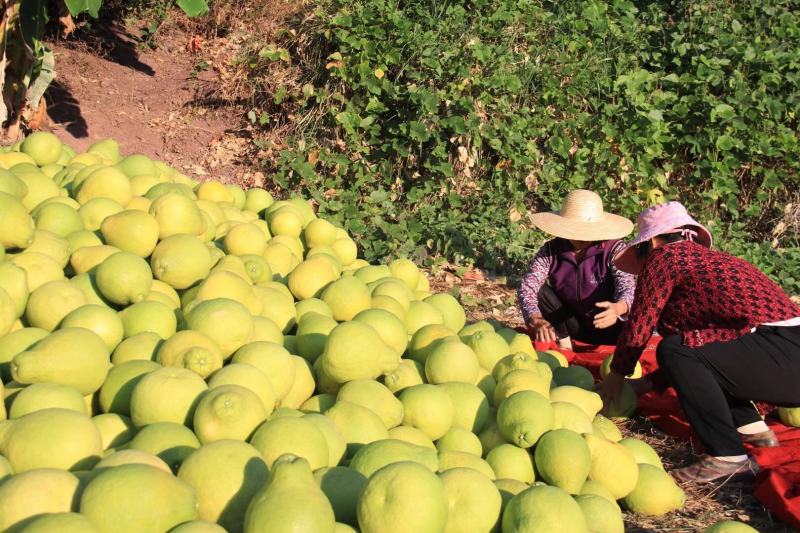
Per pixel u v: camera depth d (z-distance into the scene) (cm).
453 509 273
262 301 393
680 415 488
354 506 259
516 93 992
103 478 218
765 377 405
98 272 362
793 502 373
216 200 546
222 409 270
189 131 1048
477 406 358
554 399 391
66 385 292
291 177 945
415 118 948
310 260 446
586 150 978
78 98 1048
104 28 1255
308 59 1027
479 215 920
